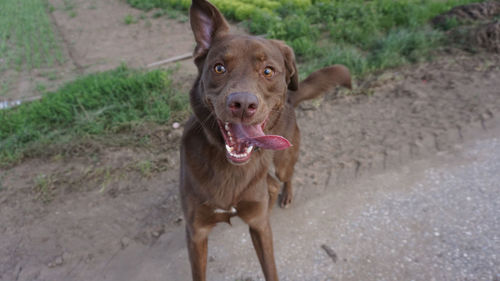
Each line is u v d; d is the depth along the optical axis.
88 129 1.07
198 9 0.53
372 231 0.68
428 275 0.59
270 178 0.73
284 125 0.66
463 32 1.49
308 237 0.69
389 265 0.61
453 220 0.69
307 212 0.75
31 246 0.71
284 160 0.72
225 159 0.52
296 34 1.73
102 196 0.83
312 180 0.84
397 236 0.66
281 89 0.52
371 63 1.38
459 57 1.36
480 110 1.01
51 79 1.59
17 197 0.84
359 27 1.76
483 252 0.61
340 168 0.87
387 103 1.13
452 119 0.99
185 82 1.35
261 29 1.93
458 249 0.62
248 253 0.67
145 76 1.32
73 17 2.77
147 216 0.77
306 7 2.20
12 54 1.99
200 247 0.57
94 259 0.68
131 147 0.99
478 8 1.67
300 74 1.31
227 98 0.43
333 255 0.64
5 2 3.45
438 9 1.89
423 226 0.68
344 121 1.06
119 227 0.74
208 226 0.58
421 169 0.83
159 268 0.65
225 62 0.48
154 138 1.02
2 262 0.68
